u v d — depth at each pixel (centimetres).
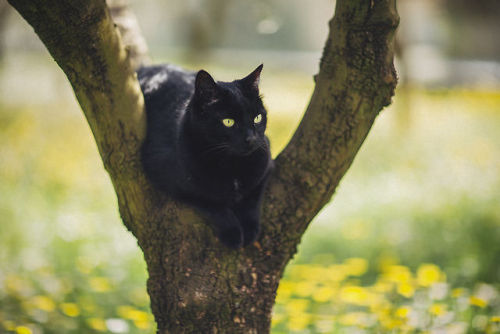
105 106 321
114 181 344
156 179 348
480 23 2219
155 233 343
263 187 359
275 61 3316
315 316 462
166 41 4138
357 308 538
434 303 477
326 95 338
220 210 347
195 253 336
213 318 333
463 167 1034
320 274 574
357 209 849
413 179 983
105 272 611
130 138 336
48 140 1202
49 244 689
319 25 3706
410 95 1494
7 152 1052
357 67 325
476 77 2605
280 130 1370
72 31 294
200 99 360
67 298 538
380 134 1385
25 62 2031
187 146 357
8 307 488
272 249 352
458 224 762
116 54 313
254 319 345
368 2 312
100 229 753
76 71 310
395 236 735
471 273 591
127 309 480
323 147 343
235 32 3812
